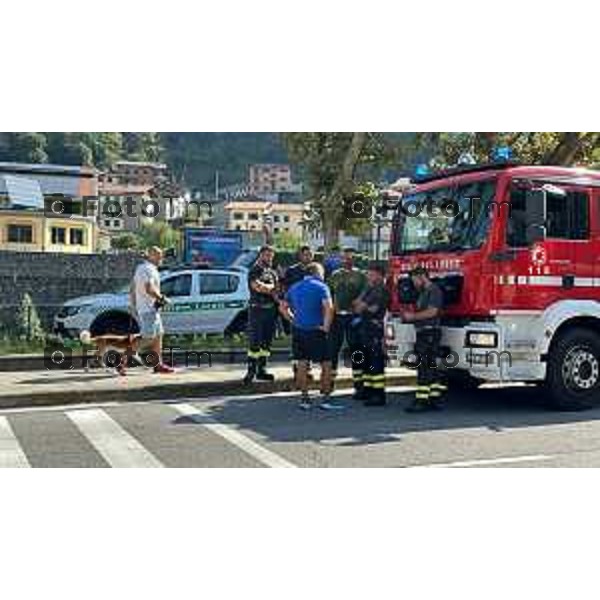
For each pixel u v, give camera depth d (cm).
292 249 2203
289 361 1602
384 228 1304
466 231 1067
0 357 1475
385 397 1182
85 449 866
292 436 923
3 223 3053
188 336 1720
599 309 1074
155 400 1191
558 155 2062
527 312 1045
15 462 812
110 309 1673
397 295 1167
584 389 1079
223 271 1762
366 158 2123
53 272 2036
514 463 795
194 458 826
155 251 1352
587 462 798
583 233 1079
